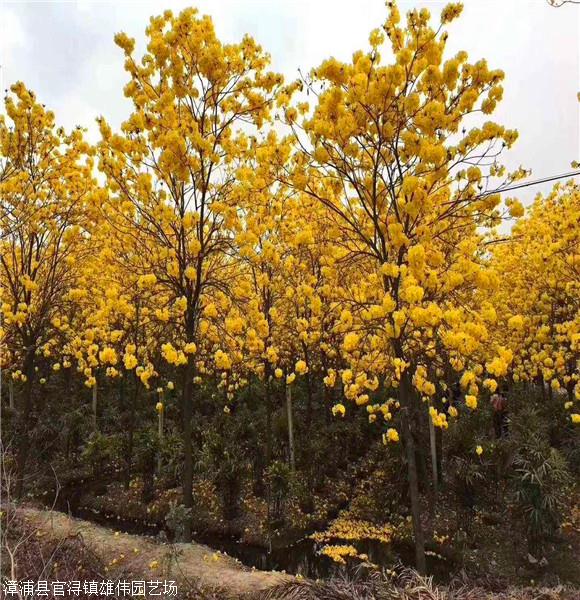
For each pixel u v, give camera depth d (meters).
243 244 5.35
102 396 12.26
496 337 7.71
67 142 6.96
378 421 9.34
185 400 6.07
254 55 5.44
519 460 5.93
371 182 4.45
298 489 7.39
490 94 3.83
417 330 4.58
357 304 4.71
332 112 3.97
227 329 5.54
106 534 5.71
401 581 4.04
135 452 8.92
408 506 7.33
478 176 3.92
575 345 6.09
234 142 5.81
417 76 4.05
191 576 4.72
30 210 6.56
